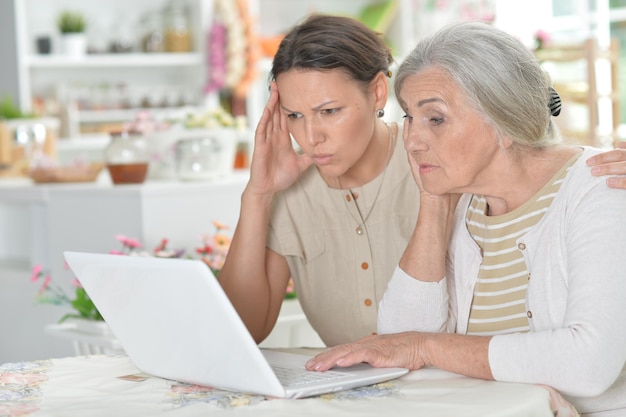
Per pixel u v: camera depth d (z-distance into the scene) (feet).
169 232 11.23
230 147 12.52
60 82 20.54
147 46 20.77
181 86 21.63
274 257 7.64
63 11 20.34
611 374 5.34
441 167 5.84
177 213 11.30
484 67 5.67
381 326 6.53
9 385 5.84
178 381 5.88
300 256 7.59
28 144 15.21
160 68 21.56
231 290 7.44
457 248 6.43
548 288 5.85
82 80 20.83
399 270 6.48
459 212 6.47
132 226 11.16
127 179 11.75
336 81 6.66
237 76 20.61
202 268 5.03
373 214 7.51
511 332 6.15
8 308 13.00
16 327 12.87
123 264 5.55
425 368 5.86
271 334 9.48
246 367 5.28
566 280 5.77
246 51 20.68
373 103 6.97
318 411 5.02
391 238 7.50
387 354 5.82
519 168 6.00
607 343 5.31
